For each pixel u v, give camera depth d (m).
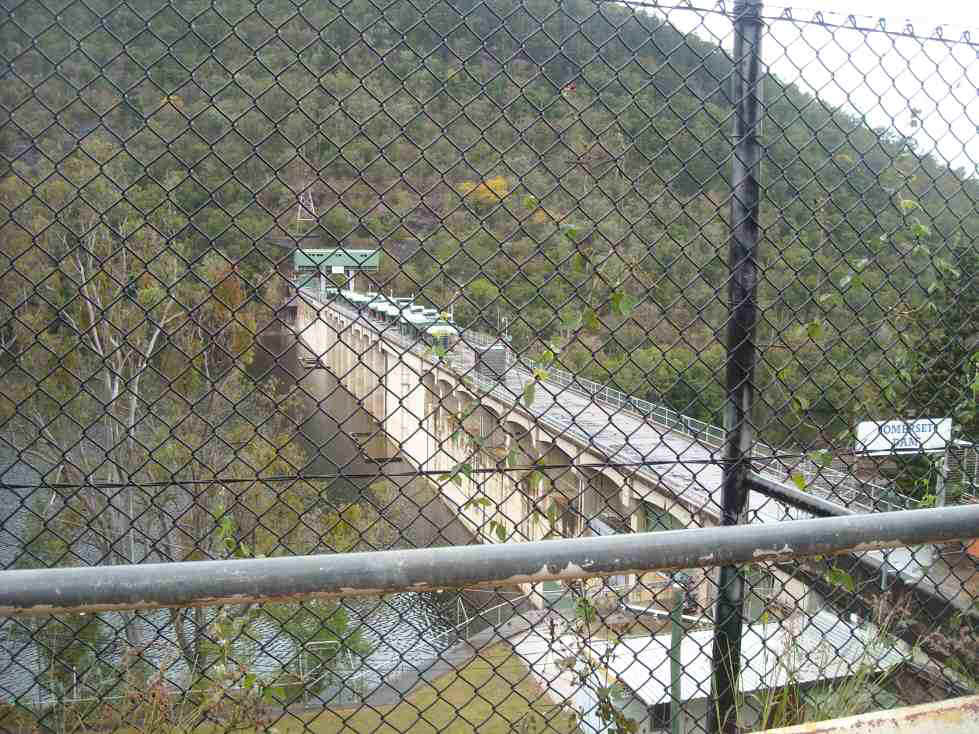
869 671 3.23
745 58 2.97
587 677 2.92
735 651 3.02
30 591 1.63
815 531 2.05
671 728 3.00
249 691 2.59
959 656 3.25
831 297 3.21
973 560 3.28
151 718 2.56
